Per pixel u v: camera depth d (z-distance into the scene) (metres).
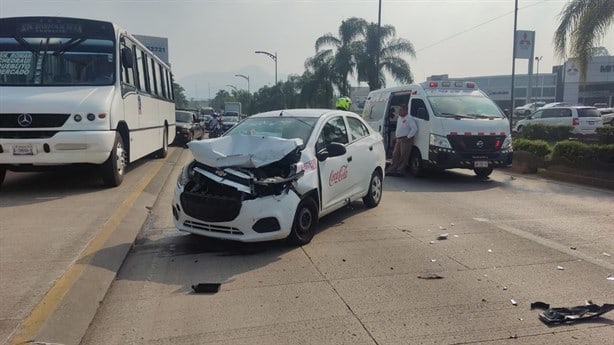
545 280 5.05
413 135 12.62
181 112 24.12
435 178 12.66
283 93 61.94
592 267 5.45
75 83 9.84
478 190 10.80
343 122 7.83
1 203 8.27
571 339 3.80
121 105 10.10
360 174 7.98
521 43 23.27
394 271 5.35
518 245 6.32
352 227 7.29
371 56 35.44
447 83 13.00
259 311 4.38
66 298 4.37
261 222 5.82
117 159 9.96
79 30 10.13
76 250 5.74
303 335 3.93
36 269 5.11
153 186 10.37
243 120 7.78
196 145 6.14
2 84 9.57
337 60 36.25
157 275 5.33
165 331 4.02
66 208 7.88
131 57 10.60
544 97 78.69
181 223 6.28
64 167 9.59
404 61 35.94
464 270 5.37
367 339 3.85
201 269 5.49
